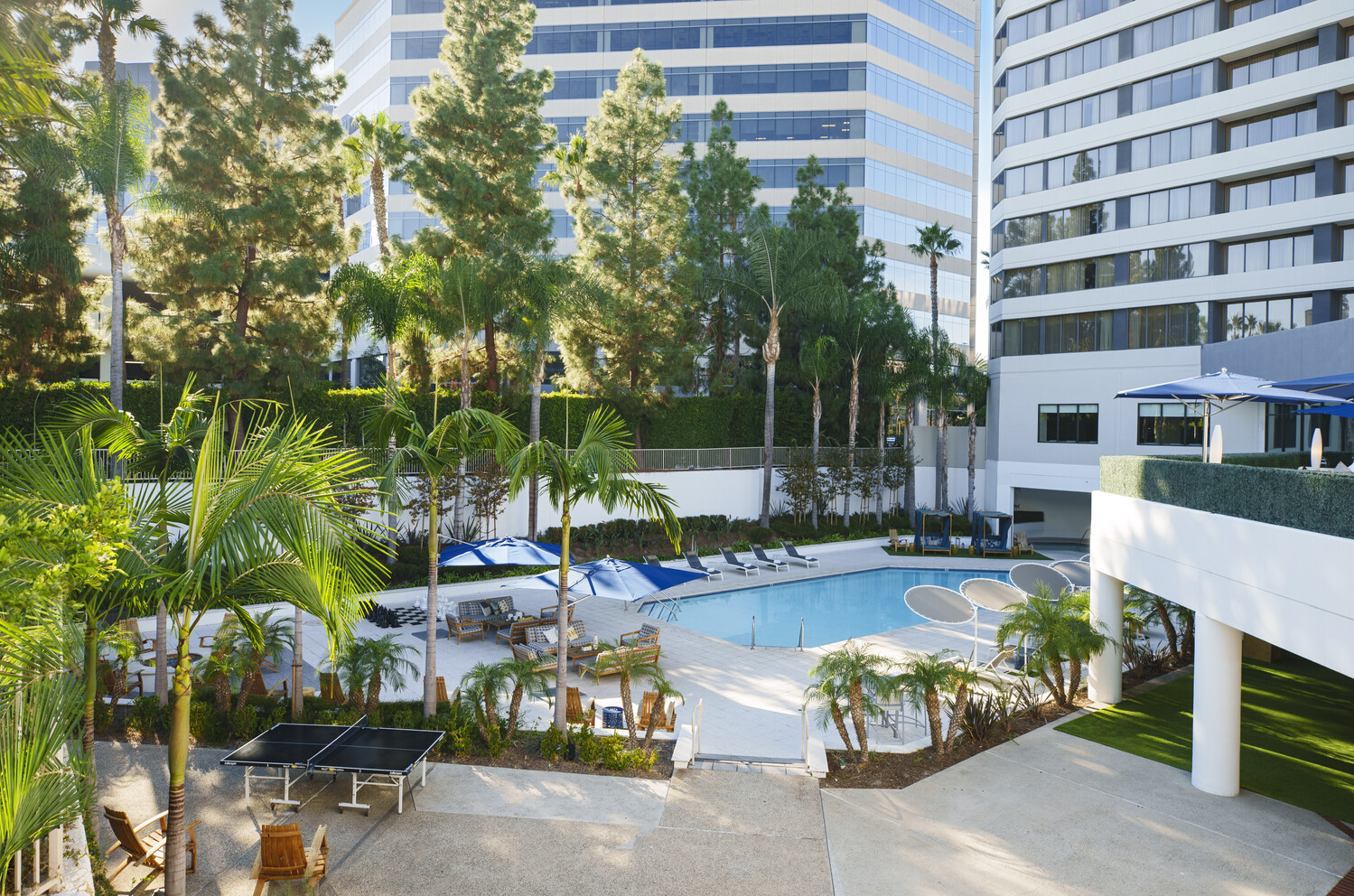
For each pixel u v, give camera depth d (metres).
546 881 8.74
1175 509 12.63
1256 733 14.39
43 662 5.32
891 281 50.72
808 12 49.03
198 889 8.39
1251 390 14.41
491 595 23.75
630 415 35.44
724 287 36.78
